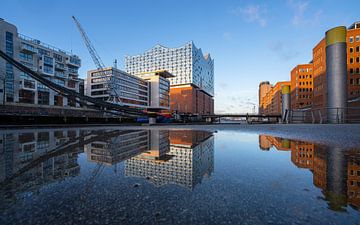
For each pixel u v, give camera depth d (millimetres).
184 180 2641
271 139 8016
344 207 1785
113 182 2559
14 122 20594
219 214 1683
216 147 5824
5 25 47656
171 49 133250
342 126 12633
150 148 5699
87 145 6352
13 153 4816
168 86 116000
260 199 1995
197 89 135000
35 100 54719
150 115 50312
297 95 73250
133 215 1670
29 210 1762
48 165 3545
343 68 24797
